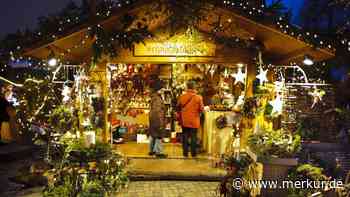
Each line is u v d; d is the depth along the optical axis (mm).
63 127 6102
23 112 6727
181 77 9516
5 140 9703
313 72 9211
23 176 6645
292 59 7145
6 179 7023
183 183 6473
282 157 5051
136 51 6906
